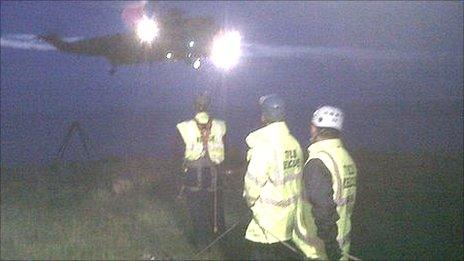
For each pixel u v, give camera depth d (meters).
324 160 4.97
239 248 8.53
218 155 8.30
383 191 12.42
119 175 13.65
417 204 11.40
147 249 8.61
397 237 9.31
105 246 8.73
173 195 11.72
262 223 5.81
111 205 11.23
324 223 4.87
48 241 8.94
